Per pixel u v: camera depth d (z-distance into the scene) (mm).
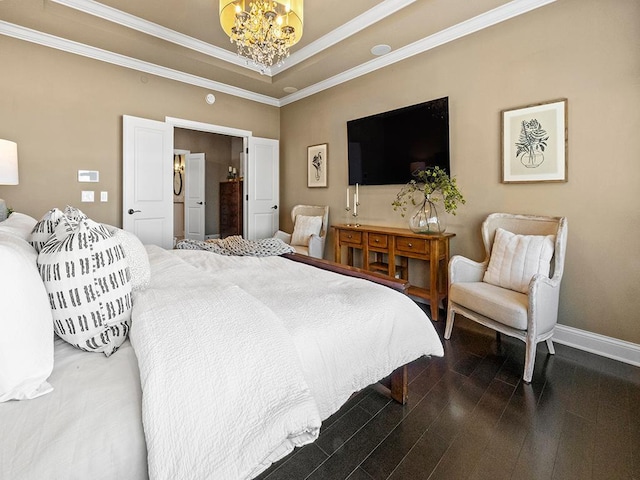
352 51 3229
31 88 2965
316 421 817
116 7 2752
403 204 3379
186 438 704
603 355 2172
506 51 2559
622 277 2104
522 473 1228
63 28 2826
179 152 6641
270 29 2225
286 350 930
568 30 2252
